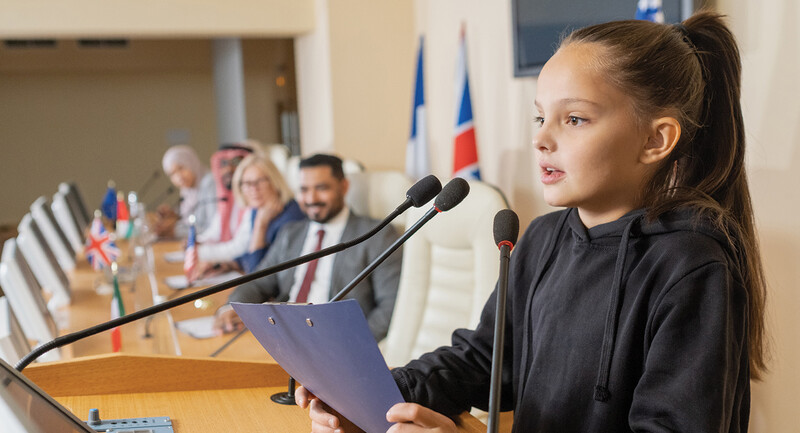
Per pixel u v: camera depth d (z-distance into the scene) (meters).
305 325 1.02
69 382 1.45
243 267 3.84
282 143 9.59
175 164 5.54
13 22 5.13
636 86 1.04
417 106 4.48
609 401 1.04
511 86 3.56
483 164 3.93
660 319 0.99
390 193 3.13
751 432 2.21
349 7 5.19
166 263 3.98
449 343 2.45
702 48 1.14
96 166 10.38
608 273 1.09
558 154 1.08
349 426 1.22
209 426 1.31
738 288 1.00
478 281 2.32
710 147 1.13
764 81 2.10
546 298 1.16
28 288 2.38
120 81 10.29
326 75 5.26
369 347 0.97
